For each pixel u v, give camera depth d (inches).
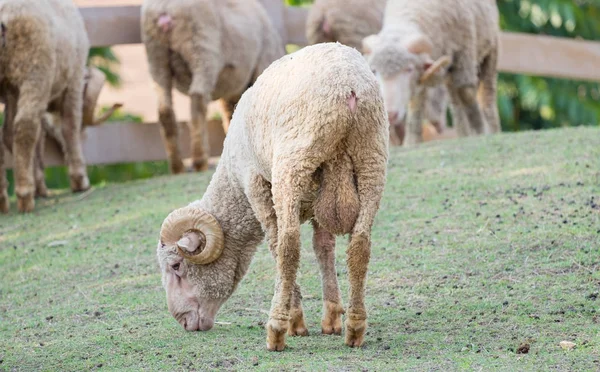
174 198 608.1
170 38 692.7
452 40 706.8
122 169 1108.5
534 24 1235.9
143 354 357.4
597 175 526.3
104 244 528.7
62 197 684.7
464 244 450.6
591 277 395.5
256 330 381.4
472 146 636.1
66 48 637.3
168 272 388.5
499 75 1219.9
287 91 330.6
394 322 370.9
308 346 349.1
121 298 438.3
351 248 329.7
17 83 601.6
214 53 701.3
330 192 330.6
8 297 462.0
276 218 358.6
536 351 323.6
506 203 501.7
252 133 350.9
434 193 537.0
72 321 413.4
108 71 1091.9
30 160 628.4
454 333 351.3
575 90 1208.2
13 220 613.0
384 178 333.1
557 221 463.2
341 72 323.9
